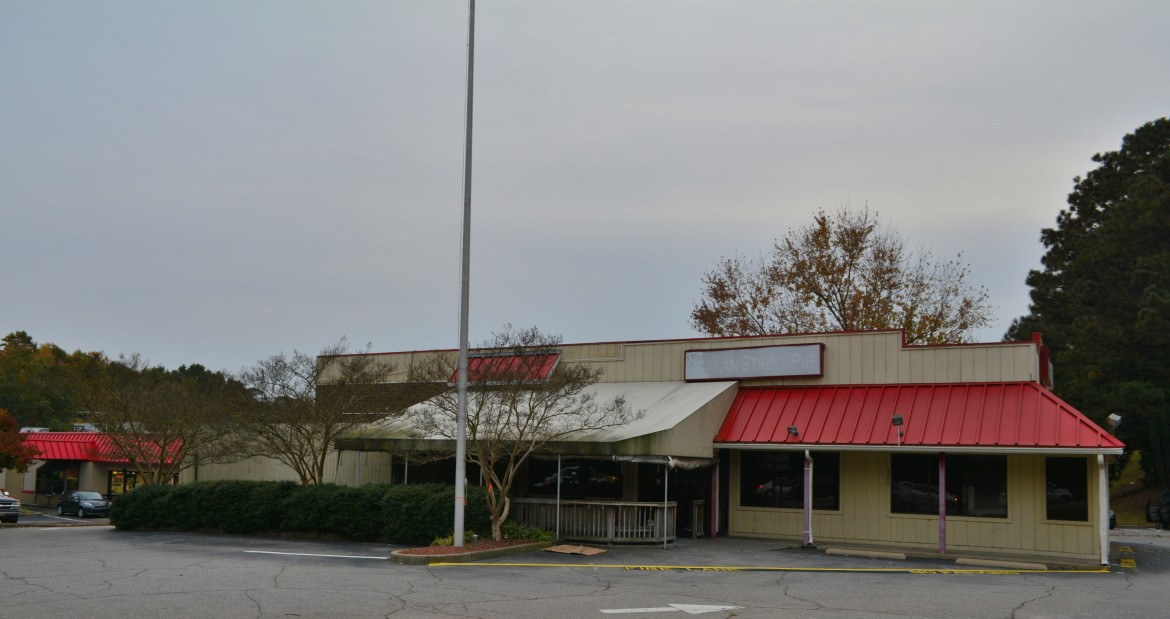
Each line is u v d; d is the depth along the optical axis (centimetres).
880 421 2500
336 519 2622
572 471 2894
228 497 2875
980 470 2455
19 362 9219
